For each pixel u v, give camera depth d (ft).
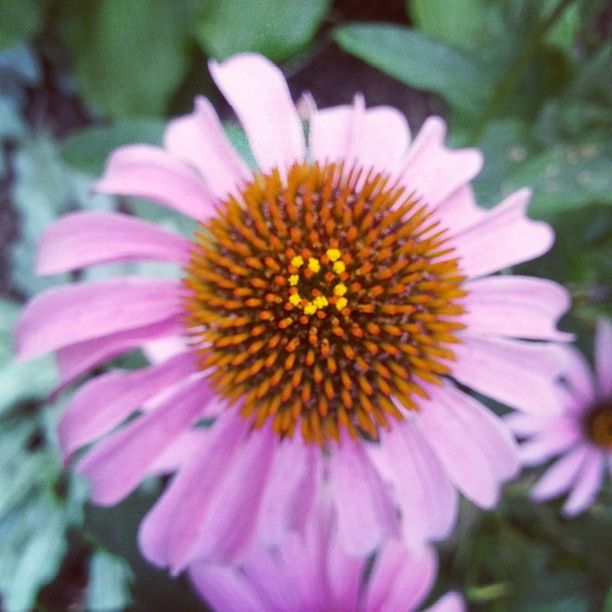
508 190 0.55
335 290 0.36
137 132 0.60
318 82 0.66
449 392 0.36
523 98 0.60
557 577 0.60
